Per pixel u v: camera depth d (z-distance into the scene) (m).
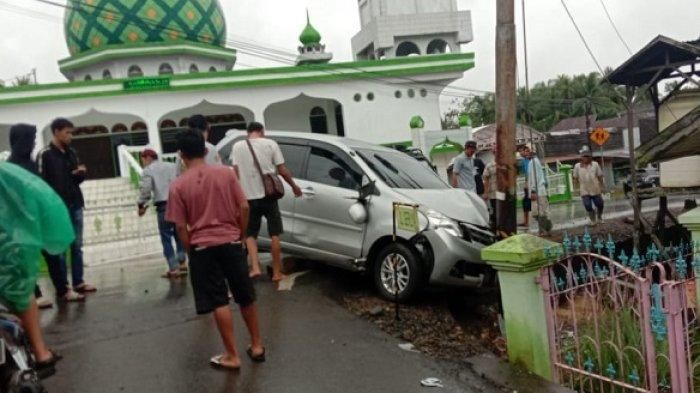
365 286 7.78
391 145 26.14
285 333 6.06
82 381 5.11
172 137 25.20
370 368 5.23
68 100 22.30
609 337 5.41
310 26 28.30
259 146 7.34
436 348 5.91
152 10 26.14
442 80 26.67
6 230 4.41
